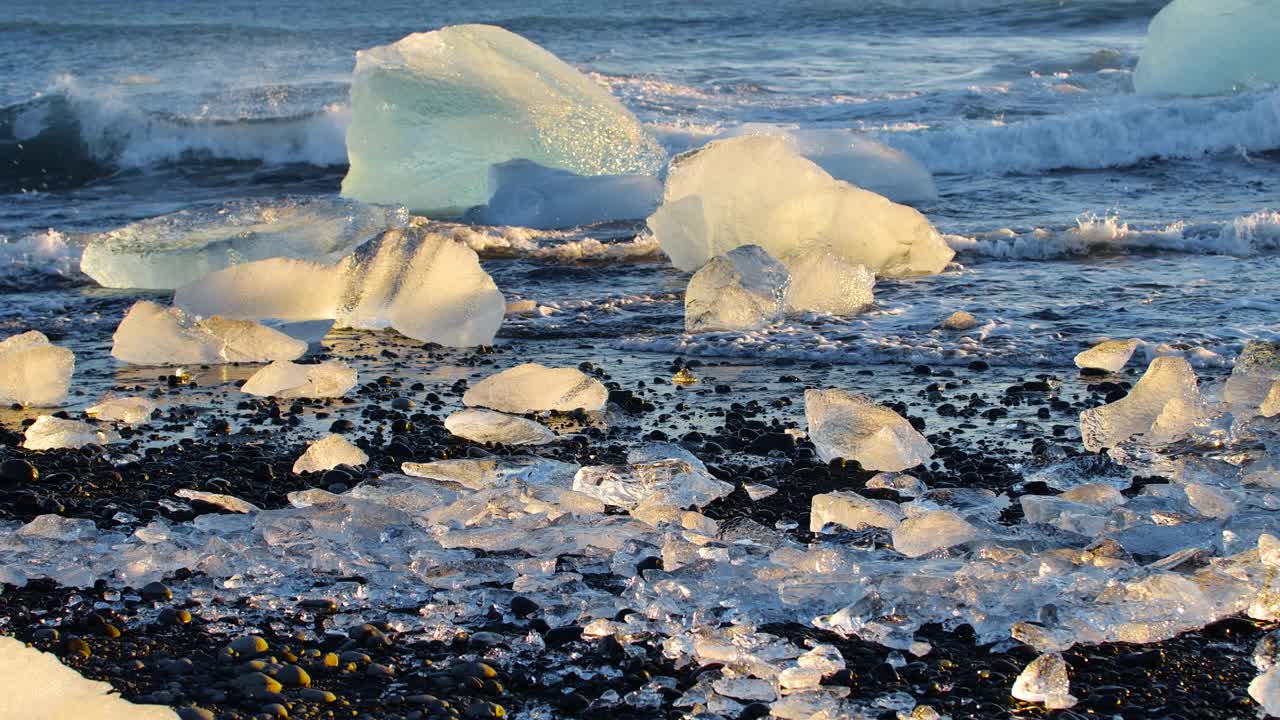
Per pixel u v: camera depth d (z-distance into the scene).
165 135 15.35
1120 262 8.92
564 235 10.56
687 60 24.12
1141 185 12.41
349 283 7.80
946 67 22.06
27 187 14.16
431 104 12.14
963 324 7.25
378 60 12.39
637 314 7.94
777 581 3.80
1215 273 8.44
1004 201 11.73
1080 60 22.23
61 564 4.04
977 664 3.34
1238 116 13.95
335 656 3.41
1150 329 7.00
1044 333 7.02
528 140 11.99
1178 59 18.14
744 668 3.28
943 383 6.18
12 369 6.18
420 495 4.59
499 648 3.46
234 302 7.84
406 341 7.41
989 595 3.66
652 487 4.61
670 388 6.23
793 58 24.19
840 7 35.91
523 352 7.09
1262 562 3.75
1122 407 5.28
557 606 3.69
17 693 3.20
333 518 4.31
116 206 12.85
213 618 3.70
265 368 6.36
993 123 15.53
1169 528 4.14
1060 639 3.41
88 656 3.45
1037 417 5.59
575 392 5.86
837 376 6.37
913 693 3.20
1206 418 5.26
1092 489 4.49
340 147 15.48
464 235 10.30
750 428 5.51
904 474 4.86
